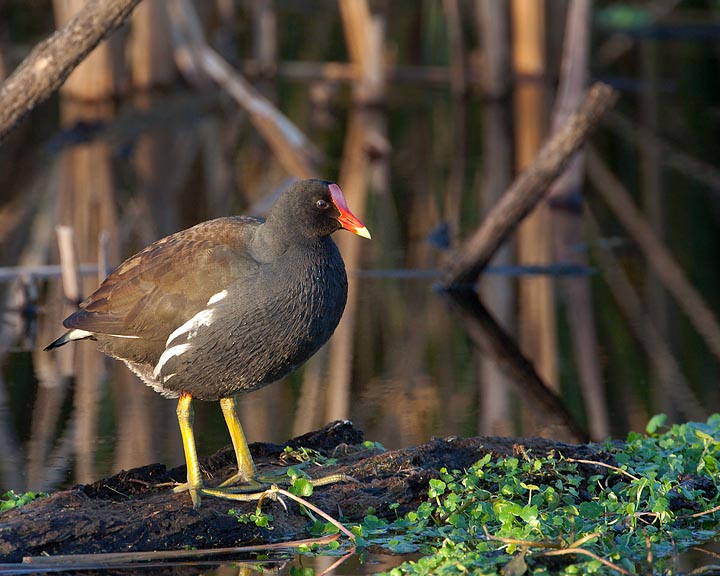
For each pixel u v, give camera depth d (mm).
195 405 11328
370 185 20797
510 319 14352
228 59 28016
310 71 27438
